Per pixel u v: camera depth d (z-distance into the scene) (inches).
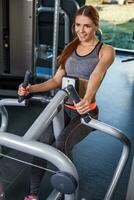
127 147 65.7
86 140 121.1
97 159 108.3
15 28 149.6
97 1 265.7
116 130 62.2
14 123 132.0
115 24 267.4
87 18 69.4
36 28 153.7
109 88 186.7
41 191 88.4
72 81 66.9
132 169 80.7
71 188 41.1
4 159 102.7
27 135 49.4
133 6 258.8
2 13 147.7
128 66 235.6
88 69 72.5
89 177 97.3
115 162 107.2
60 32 153.3
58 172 42.0
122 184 94.3
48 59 173.9
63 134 69.5
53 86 78.0
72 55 75.1
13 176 95.4
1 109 79.1
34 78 152.9
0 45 154.1
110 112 152.3
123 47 271.6
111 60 71.5
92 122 62.1
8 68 159.3
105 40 272.7
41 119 53.8
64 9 149.4
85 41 72.6
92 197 87.9
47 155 43.6
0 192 64.5
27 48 152.6
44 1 156.6
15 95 155.8
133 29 264.7
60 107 59.1
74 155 109.7
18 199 86.0
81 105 57.7
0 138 45.9
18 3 144.5
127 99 171.3
